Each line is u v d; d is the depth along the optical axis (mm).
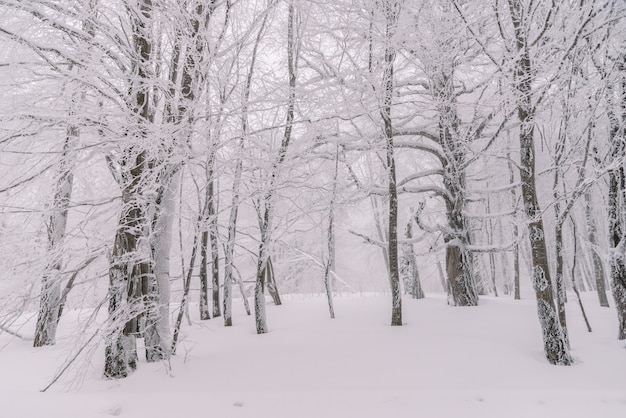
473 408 4141
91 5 6164
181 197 7227
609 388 4969
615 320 9727
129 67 6551
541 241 6441
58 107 6156
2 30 5387
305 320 9766
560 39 6871
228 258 9836
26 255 7234
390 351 6445
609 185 7828
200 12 6930
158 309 6105
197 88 6539
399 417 3891
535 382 5254
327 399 4434
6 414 3807
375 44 8836
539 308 6340
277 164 8164
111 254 6301
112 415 3922
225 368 5895
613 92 7367
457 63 9594
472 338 7160
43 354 7520
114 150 6215
